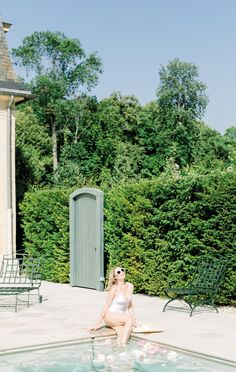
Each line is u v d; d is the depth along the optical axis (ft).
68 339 31.50
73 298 50.19
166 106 206.80
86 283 57.57
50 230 64.75
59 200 62.64
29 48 186.19
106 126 184.55
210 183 44.65
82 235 58.18
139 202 51.08
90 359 28.40
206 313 40.73
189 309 42.68
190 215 45.78
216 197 43.70
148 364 27.25
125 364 27.40
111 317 33.47
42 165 128.67
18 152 96.94
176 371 26.03
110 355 28.84
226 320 37.73
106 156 178.40
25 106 181.98
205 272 41.86
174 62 211.20
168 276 48.06
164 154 184.96
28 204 68.54
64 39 188.03
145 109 205.36
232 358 26.71
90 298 50.14
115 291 34.01
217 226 44.16
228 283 42.68
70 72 190.39
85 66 190.19
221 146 203.21
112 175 157.17
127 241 52.60
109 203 55.47
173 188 47.78
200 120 211.82
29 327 35.70
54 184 126.31
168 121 202.80
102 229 55.52
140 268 51.57
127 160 165.48
